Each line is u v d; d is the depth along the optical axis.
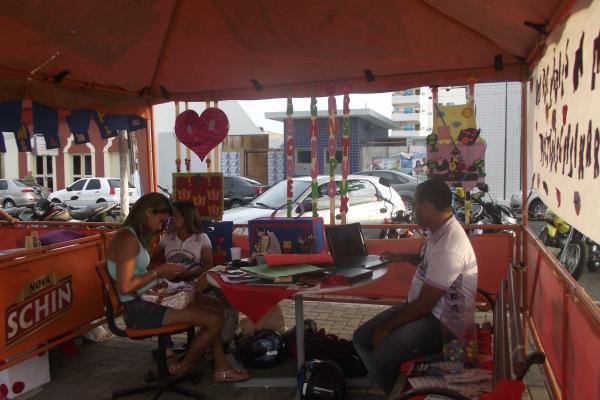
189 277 4.50
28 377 3.99
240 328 5.02
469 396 2.57
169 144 23.19
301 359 3.83
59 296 4.32
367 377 3.91
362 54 4.79
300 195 8.04
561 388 2.87
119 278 3.61
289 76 5.34
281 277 3.39
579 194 2.31
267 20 4.43
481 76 4.78
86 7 4.03
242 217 7.48
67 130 6.01
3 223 7.24
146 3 4.15
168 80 5.59
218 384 4.11
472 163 4.91
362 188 8.70
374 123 26.20
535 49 3.75
